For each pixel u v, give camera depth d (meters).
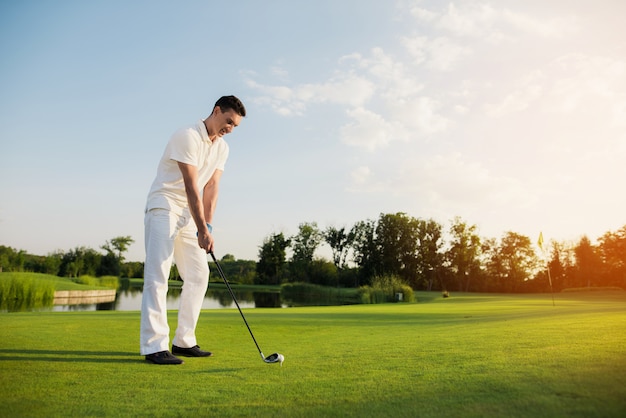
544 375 1.90
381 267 60.53
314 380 2.22
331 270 60.88
